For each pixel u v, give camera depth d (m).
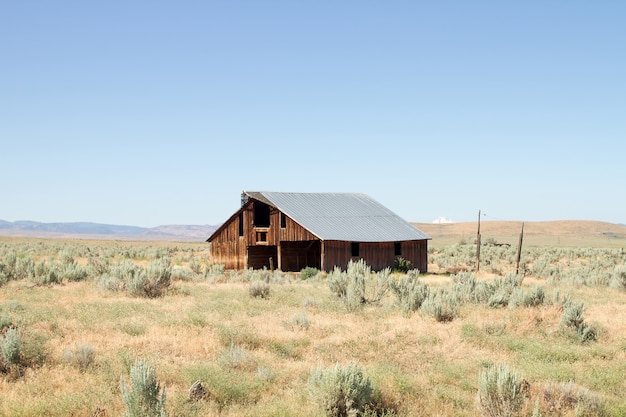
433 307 18.41
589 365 12.75
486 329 16.31
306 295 24.88
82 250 72.25
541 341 15.35
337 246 41.06
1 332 14.16
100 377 10.72
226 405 9.64
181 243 136.88
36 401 9.13
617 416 9.32
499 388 9.03
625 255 77.25
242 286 29.20
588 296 26.11
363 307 21.11
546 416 9.15
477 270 45.81
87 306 19.64
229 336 14.34
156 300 22.23
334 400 9.06
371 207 51.47
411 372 12.11
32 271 30.55
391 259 45.47
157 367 11.40
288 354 13.56
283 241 45.16
